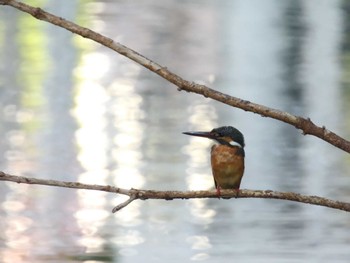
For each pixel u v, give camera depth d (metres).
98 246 12.35
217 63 25.64
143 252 12.16
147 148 17.09
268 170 15.80
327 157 16.48
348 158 16.39
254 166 16.06
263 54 26.81
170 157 16.42
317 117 19.88
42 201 14.04
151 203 14.05
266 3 36.06
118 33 29.94
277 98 21.55
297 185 15.08
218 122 19.27
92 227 13.00
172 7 35.06
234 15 33.53
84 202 14.02
